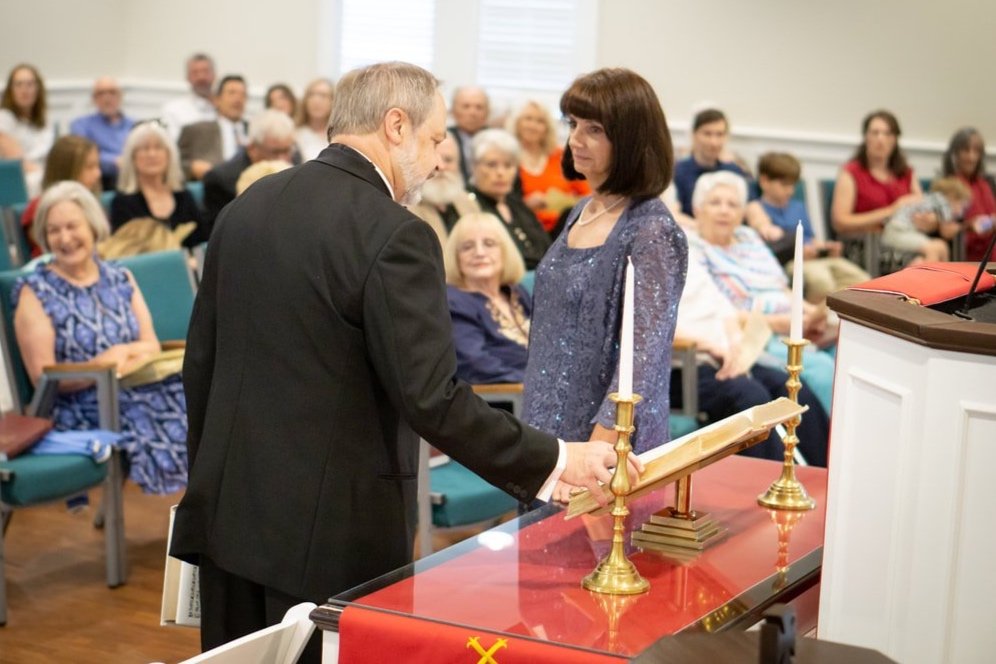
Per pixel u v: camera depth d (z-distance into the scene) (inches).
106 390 144.8
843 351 66.6
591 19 302.8
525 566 69.8
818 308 192.5
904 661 62.1
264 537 71.9
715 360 168.4
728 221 190.9
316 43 324.8
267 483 71.8
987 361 57.7
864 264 243.6
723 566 70.9
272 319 71.7
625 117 87.7
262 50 330.3
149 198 215.5
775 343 184.7
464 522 128.0
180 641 129.3
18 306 148.2
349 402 71.4
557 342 92.7
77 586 144.1
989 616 59.4
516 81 312.3
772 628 43.3
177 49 338.0
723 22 292.7
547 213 239.9
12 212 203.9
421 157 74.9
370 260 69.2
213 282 75.4
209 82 310.7
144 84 340.5
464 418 68.5
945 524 59.8
